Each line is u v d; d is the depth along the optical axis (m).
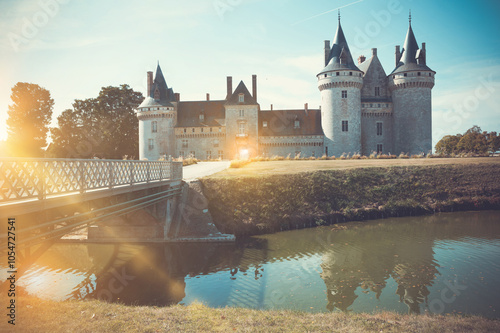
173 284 12.02
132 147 56.94
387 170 29.06
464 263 14.24
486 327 7.72
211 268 13.82
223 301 10.56
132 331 6.47
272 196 22.86
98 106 54.12
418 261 14.58
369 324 7.61
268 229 20.25
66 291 11.11
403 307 10.19
